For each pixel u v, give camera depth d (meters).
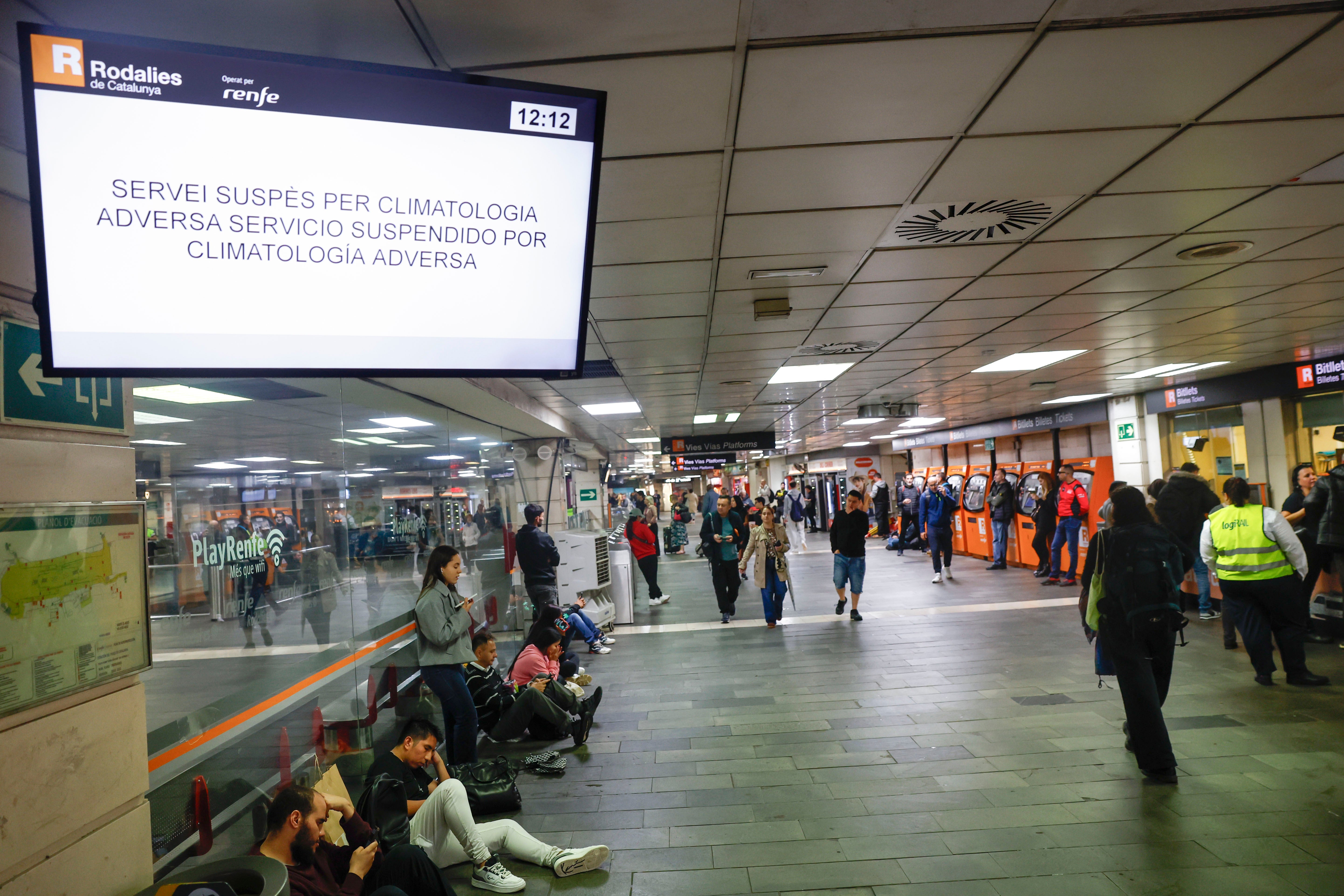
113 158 1.73
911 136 2.78
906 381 9.74
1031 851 3.47
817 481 29.77
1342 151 3.09
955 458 21.30
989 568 14.63
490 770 4.38
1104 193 3.47
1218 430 11.33
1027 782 4.27
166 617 2.53
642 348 6.45
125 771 1.99
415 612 4.73
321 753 3.76
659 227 3.58
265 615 3.23
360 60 2.14
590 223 2.10
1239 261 4.75
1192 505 8.38
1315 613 7.28
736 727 5.64
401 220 1.96
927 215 3.64
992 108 2.59
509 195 2.03
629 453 23.14
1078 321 6.44
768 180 3.11
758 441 17.30
